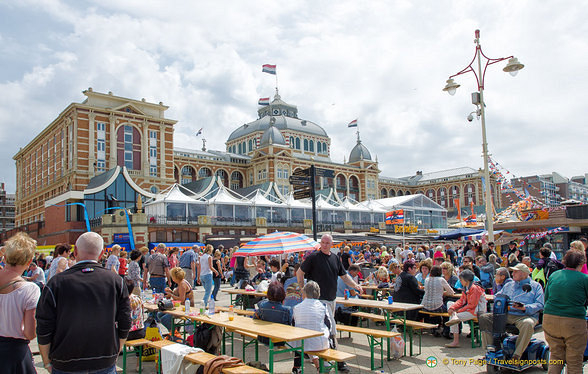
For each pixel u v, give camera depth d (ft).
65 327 13.88
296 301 33.53
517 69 53.93
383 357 29.22
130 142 187.93
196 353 22.27
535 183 360.48
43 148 213.87
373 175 297.33
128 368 27.48
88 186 167.94
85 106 176.76
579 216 75.61
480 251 63.46
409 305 30.66
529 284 26.94
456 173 352.28
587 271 30.45
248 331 23.03
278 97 315.37
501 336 24.98
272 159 247.91
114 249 42.37
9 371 14.88
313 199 52.24
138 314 27.58
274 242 44.04
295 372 24.86
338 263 27.68
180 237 133.08
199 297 58.49
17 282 15.39
